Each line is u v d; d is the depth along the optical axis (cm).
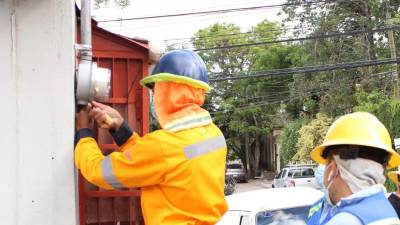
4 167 277
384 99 2194
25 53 281
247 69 3803
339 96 2783
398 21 2278
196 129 273
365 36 2625
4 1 280
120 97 362
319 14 2759
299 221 586
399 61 1856
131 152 263
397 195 477
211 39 3697
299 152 2841
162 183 266
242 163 4566
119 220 346
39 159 279
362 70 2620
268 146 4619
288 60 3472
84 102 288
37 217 277
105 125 289
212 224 270
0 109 278
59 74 282
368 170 237
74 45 292
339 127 247
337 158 243
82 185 326
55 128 280
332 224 229
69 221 278
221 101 3975
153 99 297
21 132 279
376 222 225
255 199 621
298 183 2520
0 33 279
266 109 3962
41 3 282
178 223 264
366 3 2600
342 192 241
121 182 264
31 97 280
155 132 267
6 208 276
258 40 3550
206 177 268
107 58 365
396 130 1973
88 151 274
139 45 364
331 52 2730
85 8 310
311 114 3173
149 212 272
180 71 276
